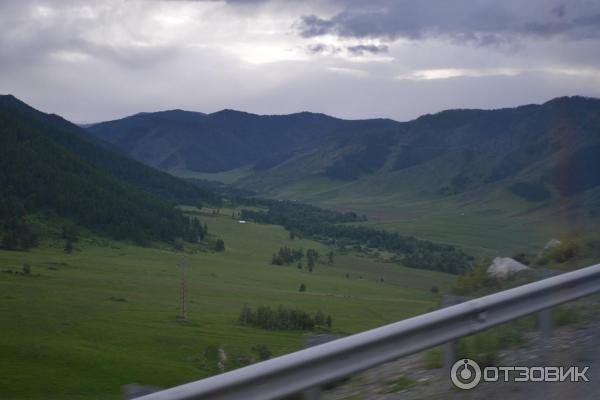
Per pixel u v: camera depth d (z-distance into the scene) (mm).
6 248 79938
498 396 5918
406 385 6336
